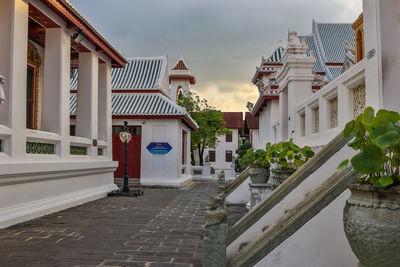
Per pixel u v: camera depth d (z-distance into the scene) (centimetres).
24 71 751
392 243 205
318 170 420
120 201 1078
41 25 943
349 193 320
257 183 725
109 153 1309
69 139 966
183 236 595
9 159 693
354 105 525
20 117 731
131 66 2039
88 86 1145
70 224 690
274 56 2259
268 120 1622
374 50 391
